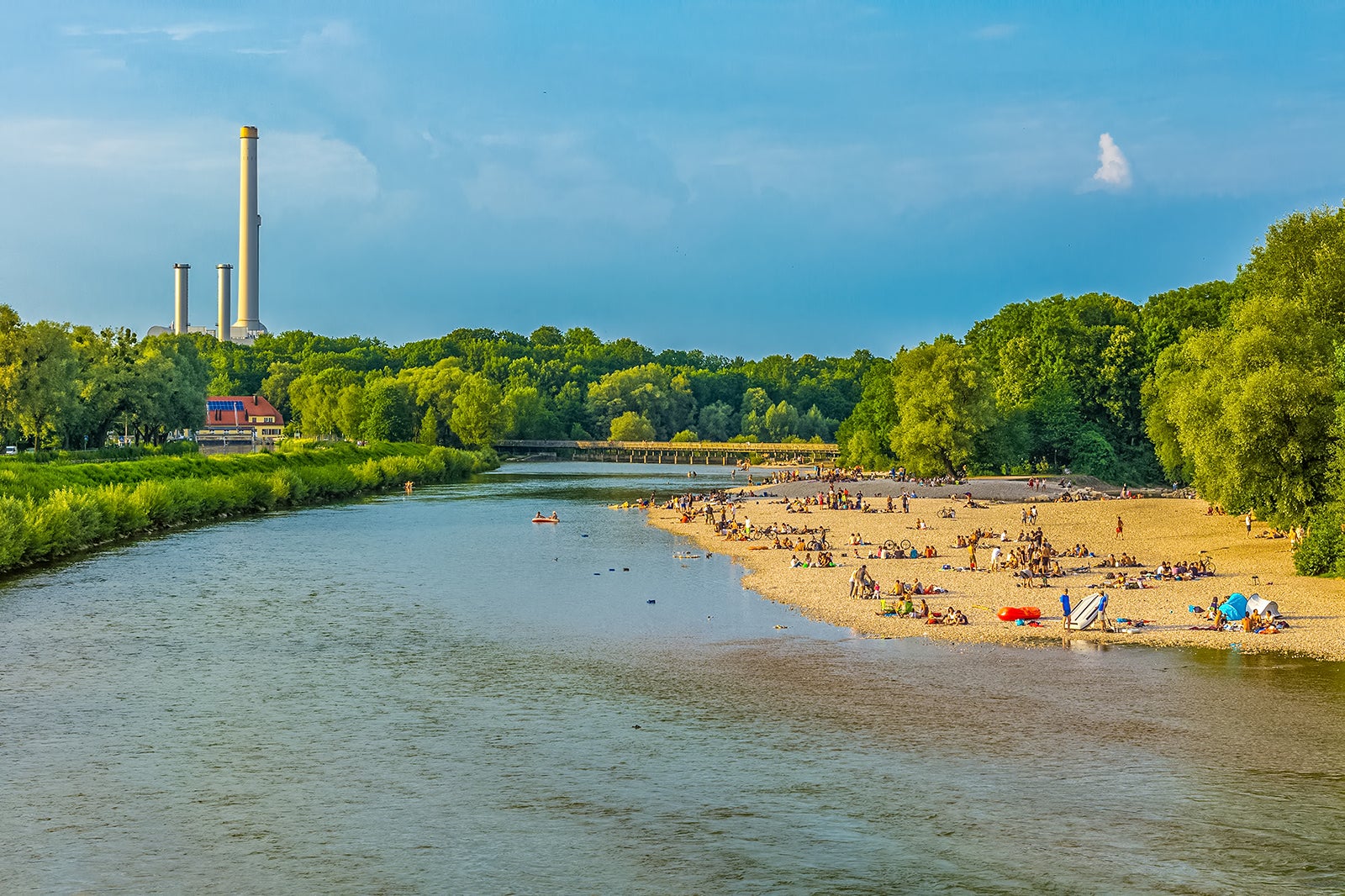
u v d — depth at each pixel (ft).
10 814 95.61
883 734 115.55
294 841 90.27
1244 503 221.46
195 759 109.09
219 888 82.28
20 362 436.76
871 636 161.48
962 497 412.36
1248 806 95.35
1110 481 488.85
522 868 85.25
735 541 284.41
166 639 163.22
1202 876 82.99
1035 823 92.53
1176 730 115.55
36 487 295.28
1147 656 146.51
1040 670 140.26
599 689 134.21
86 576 224.53
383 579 221.66
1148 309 546.26
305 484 433.89
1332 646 150.61
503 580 220.02
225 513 364.79
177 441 604.90
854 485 460.14
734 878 83.41
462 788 101.35
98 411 510.99
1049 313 536.42
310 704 128.06
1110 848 87.66
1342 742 111.14
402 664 147.54
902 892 81.10
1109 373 503.61
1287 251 262.26
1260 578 200.34
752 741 113.70
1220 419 217.15
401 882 83.10
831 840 89.81
